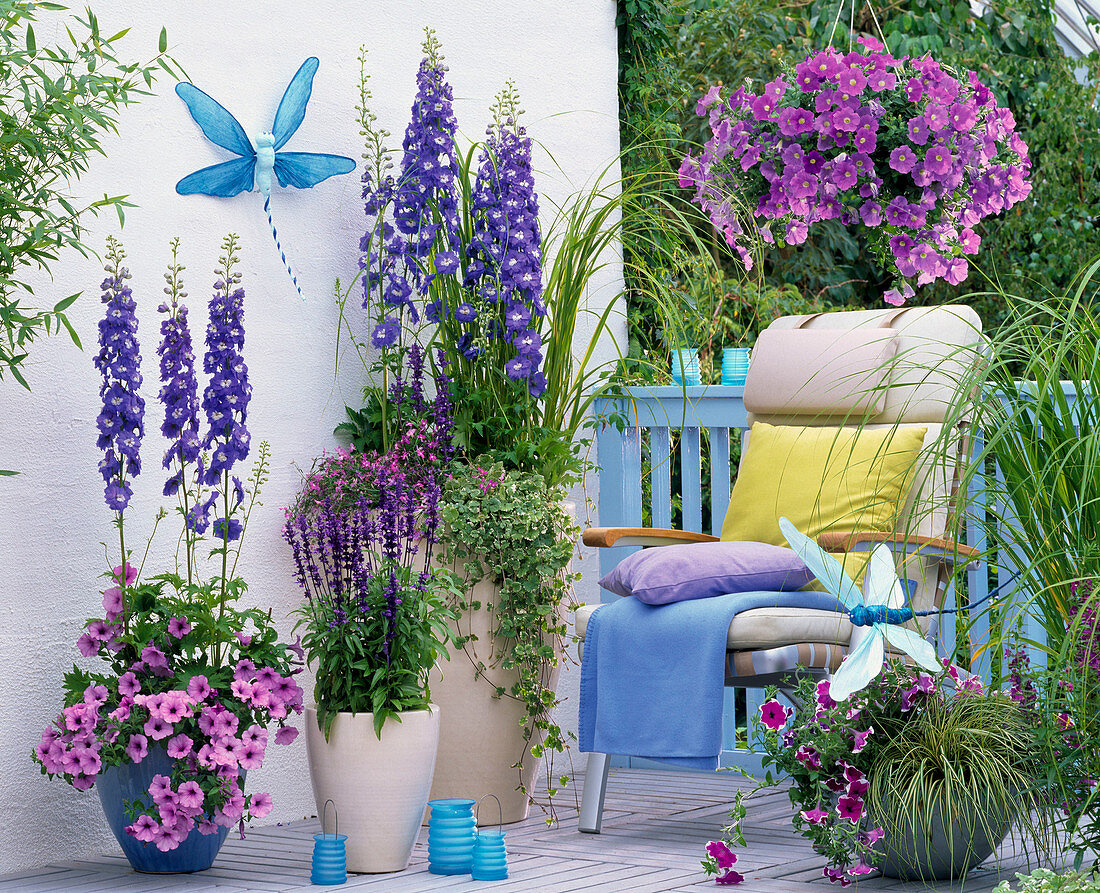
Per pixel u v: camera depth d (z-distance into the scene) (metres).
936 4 7.39
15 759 3.38
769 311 5.93
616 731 3.52
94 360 3.25
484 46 4.69
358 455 4.03
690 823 3.79
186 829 3.16
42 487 3.47
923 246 4.03
